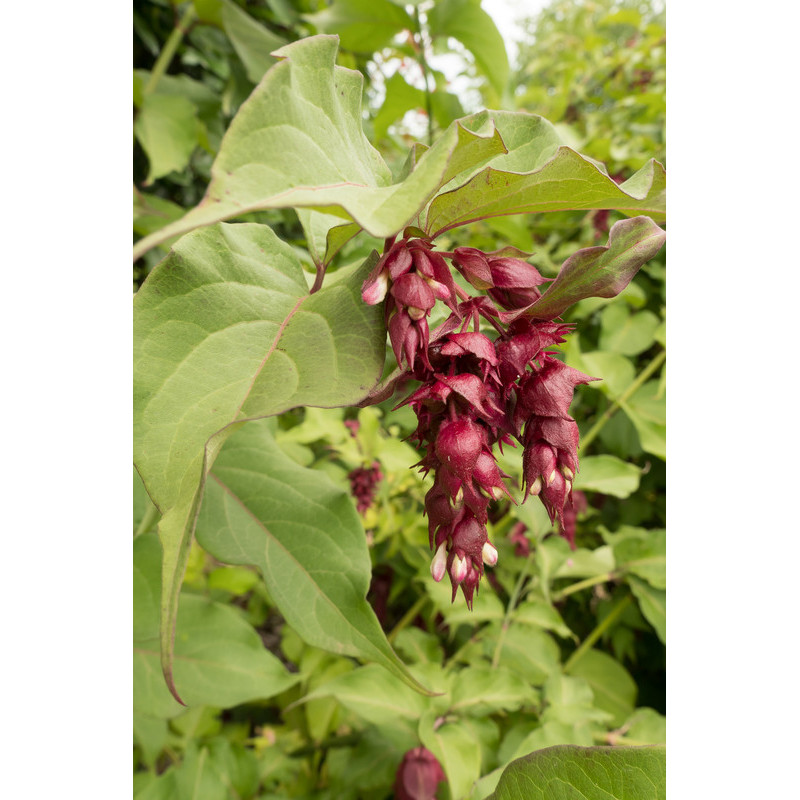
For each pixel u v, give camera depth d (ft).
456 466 0.58
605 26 3.03
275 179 0.52
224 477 0.97
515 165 0.73
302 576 0.91
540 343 0.62
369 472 1.58
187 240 0.65
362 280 0.64
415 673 1.18
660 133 2.18
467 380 0.59
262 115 0.52
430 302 0.58
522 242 1.30
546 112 2.72
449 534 0.63
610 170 2.13
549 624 1.41
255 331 0.64
